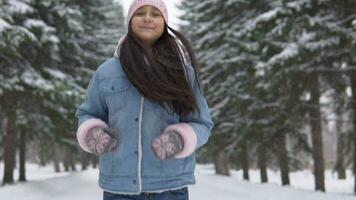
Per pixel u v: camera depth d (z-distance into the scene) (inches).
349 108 615.8
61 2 709.9
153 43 92.8
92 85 92.5
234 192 691.4
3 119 808.9
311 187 1120.8
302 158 1652.3
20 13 572.4
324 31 505.4
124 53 88.2
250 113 825.5
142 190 86.0
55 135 828.6
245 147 1103.6
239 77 821.9
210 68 956.6
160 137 82.9
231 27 836.6
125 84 87.7
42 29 605.0
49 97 665.0
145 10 90.9
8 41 505.4
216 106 995.3
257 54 756.6
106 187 88.3
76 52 797.2
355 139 605.6
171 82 87.1
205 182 915.4
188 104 88.0
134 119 86.7
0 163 1863.9
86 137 86.5
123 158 86.4
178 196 89.0
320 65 572.1
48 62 691.4
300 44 522.6
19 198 571.2
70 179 905.5
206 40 915.4
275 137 857.5
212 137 1032.8
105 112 93.2
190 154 87.2
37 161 2345.0
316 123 725.3
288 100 631.2
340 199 525.0
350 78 604.1
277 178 1547.7
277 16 530.9
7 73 632.4
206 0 914.1
